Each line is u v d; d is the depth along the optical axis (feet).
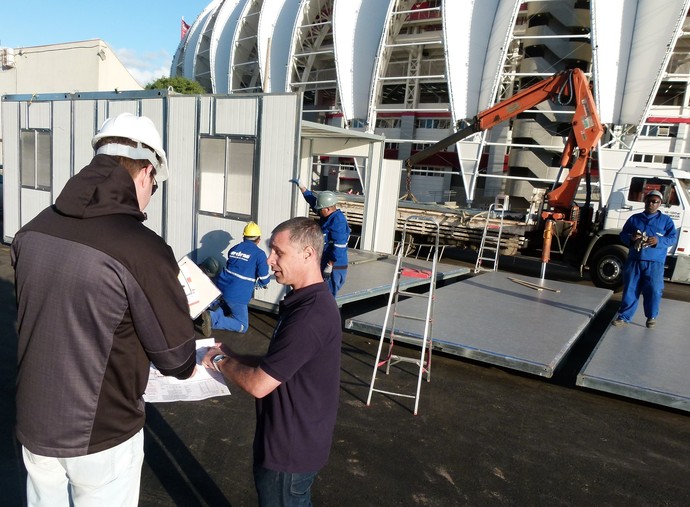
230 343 18.54
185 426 12.40
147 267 4.82
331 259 20.29
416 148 117.08
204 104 22.81
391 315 19.57
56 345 4.89
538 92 36.63
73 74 87.25
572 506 10.05
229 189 22.43
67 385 4.94
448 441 12.39
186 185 23.95
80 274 4.70
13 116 31.40
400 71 131.44
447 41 94.43
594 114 33.19
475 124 40.09
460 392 15.40
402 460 11.39
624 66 84.28
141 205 5.68
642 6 82.02
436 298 23.09
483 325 18.95
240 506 9.49
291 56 124.16
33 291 4.91
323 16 127.54
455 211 43.37
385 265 29.76
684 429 13.83
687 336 19.77
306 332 5.82
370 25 110.42
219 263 22.91
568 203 34.53
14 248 5.10
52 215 5.01
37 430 5.05
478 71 95.76
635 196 31.81
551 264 43.75
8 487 9.52
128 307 4.91
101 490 5.31
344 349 18.75
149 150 5.52
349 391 14.96
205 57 164.45
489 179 106.73
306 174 34.37
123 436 5.29
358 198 51.47
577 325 19.79
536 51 109.60
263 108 20.94
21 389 5.11
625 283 20.89
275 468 6.10
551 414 14.28
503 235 37.68
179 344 5.16
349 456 11.40
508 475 11.05
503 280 28.73
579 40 103.40
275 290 21.66
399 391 15.16
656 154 88.89
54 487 5.58
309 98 145.38
